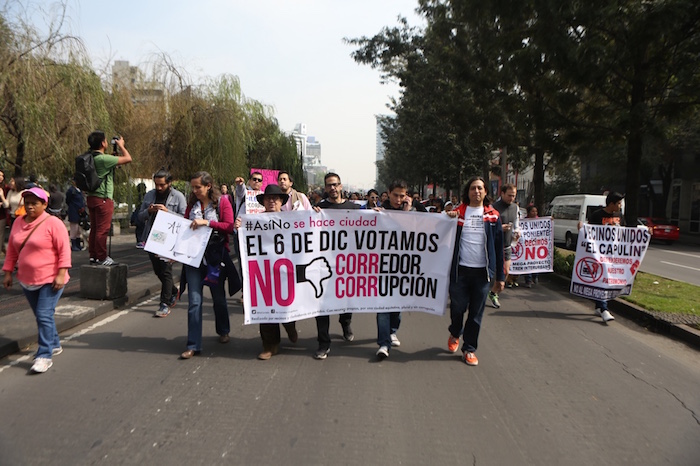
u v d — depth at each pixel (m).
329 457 3.40
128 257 13.48
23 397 4.25
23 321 6.21
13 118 13.12
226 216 5.47
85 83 14.11
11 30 12.96
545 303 8.89
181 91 19.88
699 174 32.16
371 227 5.55
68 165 14.16
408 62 20.73
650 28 9.02
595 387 4.79
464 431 3.82
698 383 4.98
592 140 11.19
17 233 4.81
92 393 4.37
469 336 5.38
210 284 5.53
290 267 5.42
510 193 8.62
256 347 5.84
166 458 3.34
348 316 6.12
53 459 3.29
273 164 37.19
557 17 9.91
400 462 3.36
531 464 3.37
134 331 6.37
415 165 34.19
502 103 13.38
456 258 5.39
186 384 4.63
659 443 3.70
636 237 7.68
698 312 7.46
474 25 12.68
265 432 3.73
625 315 7.95
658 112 10.33
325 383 4.73
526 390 4.67
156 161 19.92
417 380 4.86
